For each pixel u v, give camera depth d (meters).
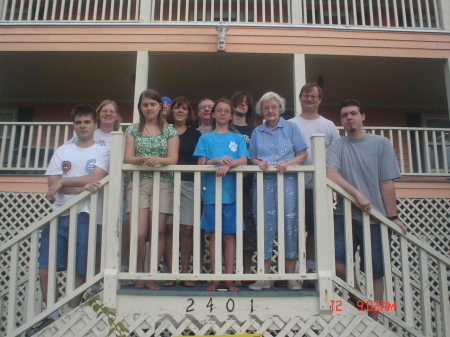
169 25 7.08
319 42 7.11
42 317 2.76
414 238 2.98
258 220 2.87
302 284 3.26
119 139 2.94
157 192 2.89
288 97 9.55
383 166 3.12
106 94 9.45
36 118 9.66
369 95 9.30
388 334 2.77
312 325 2.77
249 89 9.04
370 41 7.16
